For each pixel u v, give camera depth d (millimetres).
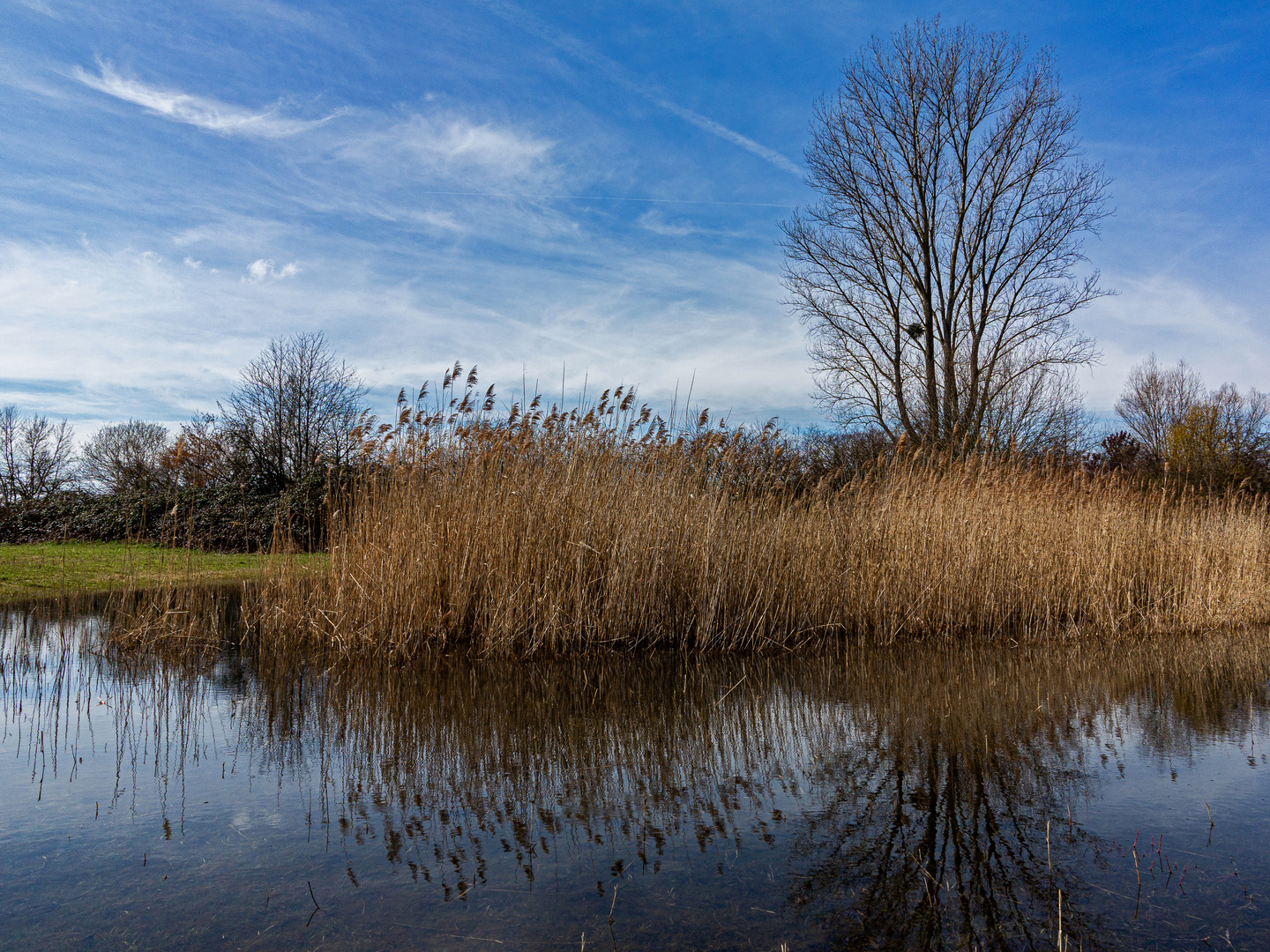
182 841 3016
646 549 7438
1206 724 4863
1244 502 12797
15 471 35562
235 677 5957
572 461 7609
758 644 7535
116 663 6395
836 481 10562
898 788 3721
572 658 6867
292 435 26547
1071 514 9945
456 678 6070
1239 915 2508
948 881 2764
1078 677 6316
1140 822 3311
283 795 3539
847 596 8367
